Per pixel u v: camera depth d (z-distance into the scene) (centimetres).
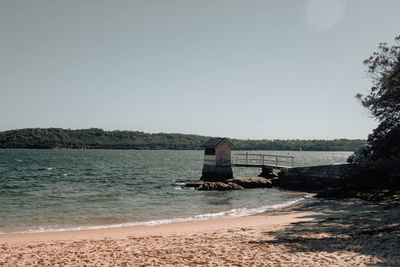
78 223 1623
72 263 817
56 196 2636
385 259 696
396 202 1684
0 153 14588
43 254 934
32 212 1933
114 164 7894
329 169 2877
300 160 11275
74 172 5384
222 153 3469
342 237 970
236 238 1069
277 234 1102
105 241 1132
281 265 711
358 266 665
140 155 15462
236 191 2917
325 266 684
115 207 2114
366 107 2716
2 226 1552
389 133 2731
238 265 731
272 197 2555
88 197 2575
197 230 1329
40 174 4941
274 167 3447
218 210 1986
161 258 830
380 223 1152
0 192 2880
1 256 915
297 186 3131
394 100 2453
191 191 2920
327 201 2058
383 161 2548
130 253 906
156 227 1473
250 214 1800
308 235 1041
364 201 1883
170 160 10619
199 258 812
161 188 3164
